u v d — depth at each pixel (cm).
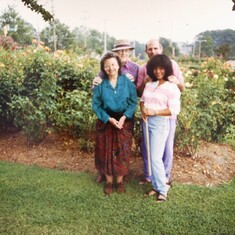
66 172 470
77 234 328
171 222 351
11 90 583
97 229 336
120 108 404
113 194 409
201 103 545
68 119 543
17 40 1959
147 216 361
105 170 409
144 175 442
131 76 420
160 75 384
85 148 530
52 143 557
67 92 566
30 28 2109
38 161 507
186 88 541
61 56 723
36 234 325
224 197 407
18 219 348
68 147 543
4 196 395
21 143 563
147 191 419
